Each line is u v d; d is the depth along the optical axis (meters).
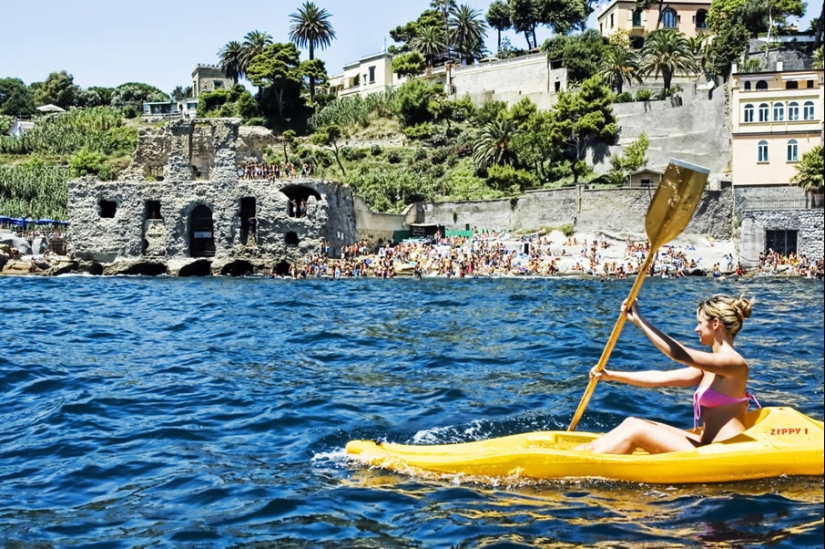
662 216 9.87
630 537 8.25
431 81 120.44
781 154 72.69
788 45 89.69
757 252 65.56
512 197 82.62
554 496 9.48
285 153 95.94
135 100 153.00
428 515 8.98
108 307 36.19
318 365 19.14
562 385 15.86
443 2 137.12
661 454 9.80
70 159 104.62
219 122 70.62
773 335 23.12
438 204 85.81
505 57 123.25
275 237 69.88
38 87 162.38
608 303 36.88
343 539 8.38
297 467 10.77
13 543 8.36
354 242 75.50
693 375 10.18
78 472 10.70
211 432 12.69
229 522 8.89
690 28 115.94
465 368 18.39
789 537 8.05
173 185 71.44
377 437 12.22
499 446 10.60
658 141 89.19
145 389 16.06
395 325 27.86
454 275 64.56
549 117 94.81
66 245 75.00
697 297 40.44
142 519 9.02
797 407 13.28
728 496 9.22
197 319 30.53
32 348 21.97
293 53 118.81
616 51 101.69
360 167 101.88
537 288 49.19
